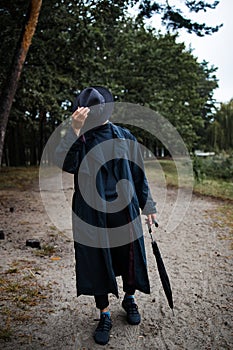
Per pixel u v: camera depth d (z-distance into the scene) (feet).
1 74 31.14
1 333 9.60
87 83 45.91
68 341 9.40
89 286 9.11
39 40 32.83
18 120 49.16
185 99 81.41
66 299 11.78
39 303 11.47
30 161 90.38
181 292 12.46
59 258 15.87
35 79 35.96
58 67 41.73
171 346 9.21
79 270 9.16
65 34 35.50
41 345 9.18
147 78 69.26
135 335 9.71
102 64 48.83
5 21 29.81
